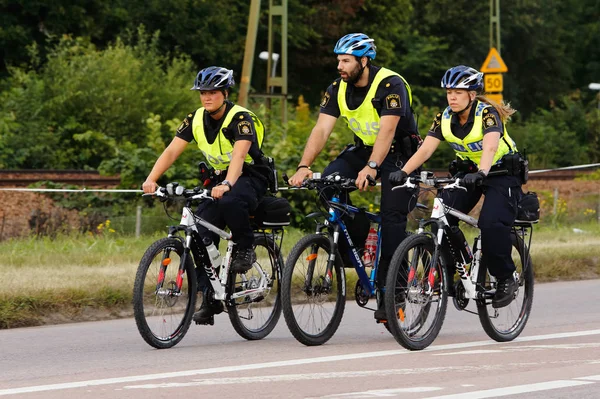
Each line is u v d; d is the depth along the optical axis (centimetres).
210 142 1803
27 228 3372
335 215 1784
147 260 1708
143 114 5391
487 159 1728
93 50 5825
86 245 3027
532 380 1417
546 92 11794
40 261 2656
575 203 4628
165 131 5216
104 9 7550
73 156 5119
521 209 1864
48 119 5325
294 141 3909
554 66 11775
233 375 1466
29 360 1631
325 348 1752
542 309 2248
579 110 8369
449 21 11119
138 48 6178
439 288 1791
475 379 1429
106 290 2139
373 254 1823
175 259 1764
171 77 5862
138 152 3919
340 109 1823
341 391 1348
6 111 5241
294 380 1425
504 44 11388
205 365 1566
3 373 1520
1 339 1844
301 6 8738
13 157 4931
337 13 8925
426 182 1695
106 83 5409
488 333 1841
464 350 1723
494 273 1820
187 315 1791
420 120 5744
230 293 1847
